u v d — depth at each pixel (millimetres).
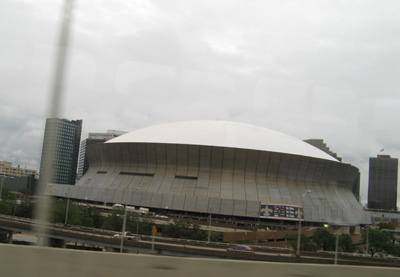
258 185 60969
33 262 5082
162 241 32094
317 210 57000
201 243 32000
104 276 4906
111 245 28938
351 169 73188
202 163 61844
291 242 33719
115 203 59969
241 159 61188
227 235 38719
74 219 34594
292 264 5863
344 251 33844
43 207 8742
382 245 34188
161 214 56406
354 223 60875
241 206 54625
